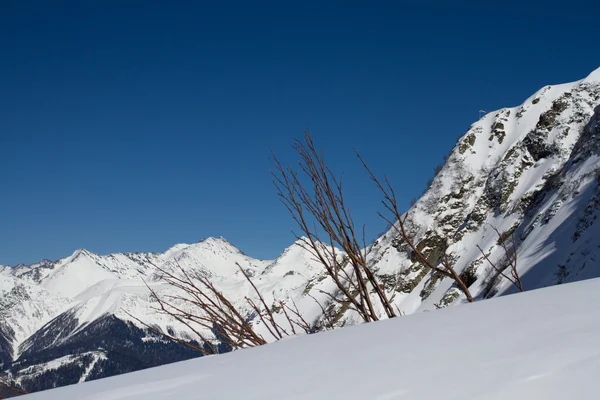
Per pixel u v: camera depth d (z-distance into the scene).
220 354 2.73
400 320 2.81
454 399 1.34
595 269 42.16
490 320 2.30
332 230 4.30
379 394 1.49
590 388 1.24
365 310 4.03
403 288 82.25
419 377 1.59
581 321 1.98
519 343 1.79
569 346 1.64
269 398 1.65
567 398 1.21
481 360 1.67
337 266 4.25
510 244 65.19
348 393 1.55
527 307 2.44
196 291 4.02
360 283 4.13
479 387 1.40
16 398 2.29
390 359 1.92
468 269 68.56
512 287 53.72
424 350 1.95
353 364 1.94
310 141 4.50
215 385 1.95
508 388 1.35
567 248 50.56
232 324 3.91
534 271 52.53
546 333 1.88
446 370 1.62
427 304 74.00
